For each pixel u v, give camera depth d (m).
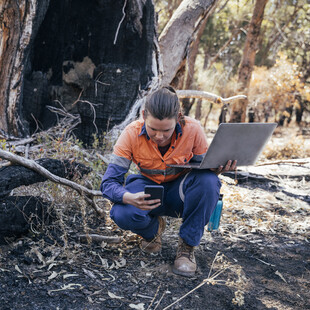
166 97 2.15
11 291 2.18
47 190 3.49
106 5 5.09
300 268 2.84
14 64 4.30
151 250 2.81
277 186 5.41
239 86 11.59
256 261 2.90
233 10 16.41
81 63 5.20
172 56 6.49
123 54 5.29
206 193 2.43
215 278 2.55
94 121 5.07
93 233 3.04
